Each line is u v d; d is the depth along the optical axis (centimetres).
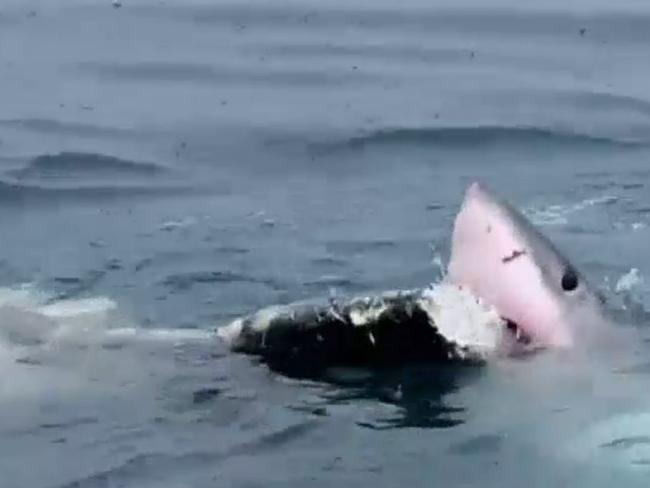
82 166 1159
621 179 1140
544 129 1248
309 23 1603
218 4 1689
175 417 693
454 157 1197
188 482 637
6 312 812
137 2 1705
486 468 648
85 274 929
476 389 716
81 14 1652
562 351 743
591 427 682
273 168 1171
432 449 663
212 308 865
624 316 797
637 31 1565
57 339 776
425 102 1318
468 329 739
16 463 655
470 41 1531
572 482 635
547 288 748
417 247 984
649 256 945
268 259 960
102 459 658
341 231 1020
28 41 1538
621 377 728
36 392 718
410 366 731
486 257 751
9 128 1248
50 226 1035
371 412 696
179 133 1238
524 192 1107
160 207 1077
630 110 1303
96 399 711
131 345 770
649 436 673
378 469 647
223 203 1087
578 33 1561
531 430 678
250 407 702
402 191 1116
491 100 1326
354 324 736
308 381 725
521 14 1631
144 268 942
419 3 1695
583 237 991
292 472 644
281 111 1294
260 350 746
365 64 1441
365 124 1256
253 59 1460
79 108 1309
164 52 1485
